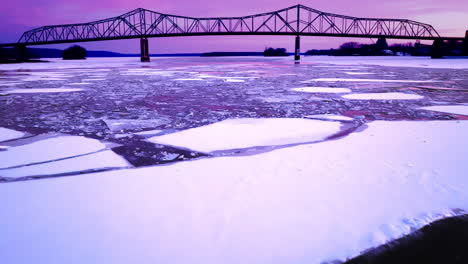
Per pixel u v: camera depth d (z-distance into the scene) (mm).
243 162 3283
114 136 4438
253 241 1891
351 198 2430
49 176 2928
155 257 1742
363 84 12258
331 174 2910
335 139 4242
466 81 13398
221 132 4672
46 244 1851
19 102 7652
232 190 2578
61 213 2207
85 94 9328
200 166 3164
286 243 1874
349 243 1882
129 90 10406
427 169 3014
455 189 2568
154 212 2223
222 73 20281
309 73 19953
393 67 28422
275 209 2260
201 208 2275
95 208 2279
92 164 3273
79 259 1720
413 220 2123
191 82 13492
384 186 2637
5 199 2408
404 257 1760
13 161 3344
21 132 4637
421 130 4617
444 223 2088
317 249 1824
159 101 7871
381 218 2146
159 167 3148
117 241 1885
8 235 1935
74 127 4980
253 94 9266
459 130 4586
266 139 4289
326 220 2119
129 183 2727
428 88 10617
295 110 6551
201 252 1786
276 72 21266
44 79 15891
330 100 7984
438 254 1782
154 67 32094
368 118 5645
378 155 3451
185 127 5016
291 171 2996
